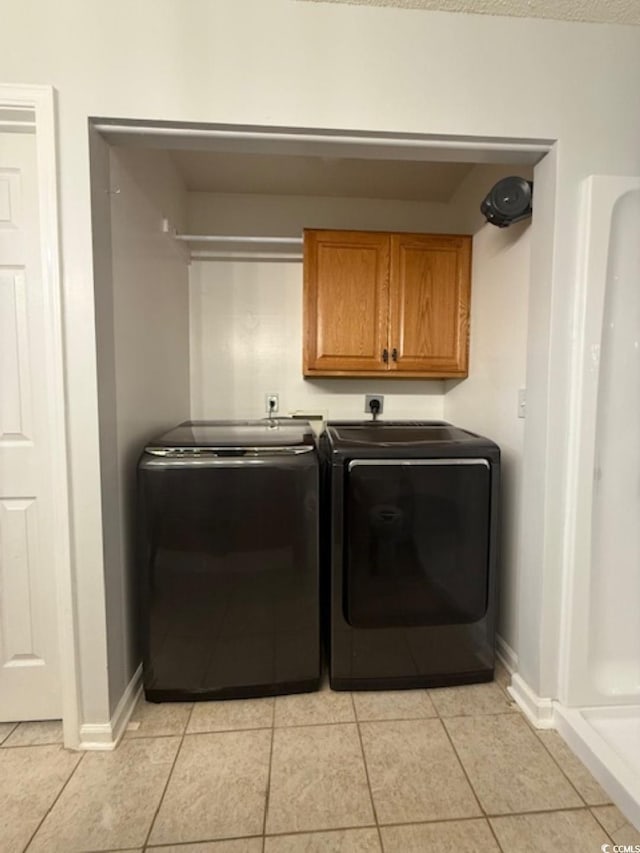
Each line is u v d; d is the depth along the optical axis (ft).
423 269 7.54
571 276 4.86
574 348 4.91
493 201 5.50
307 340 7.50
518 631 5.73
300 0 4.39
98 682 4.75
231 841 3.81
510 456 6.11
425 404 8.75
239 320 8.55
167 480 5.21
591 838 3.85
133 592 5.56
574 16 4.60
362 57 4.49
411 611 5.68
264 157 7.22
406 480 5.56
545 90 4.68
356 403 8.66
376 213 8.66
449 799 4.19
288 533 5.40
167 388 7.07
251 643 5.47
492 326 6.71
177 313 7.63
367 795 4.23
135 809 4.08
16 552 4.94
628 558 5.16
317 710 5.37
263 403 8.65
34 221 4.67
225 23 4.34
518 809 4.10
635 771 4.30
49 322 4.38
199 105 4.35
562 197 4.79
